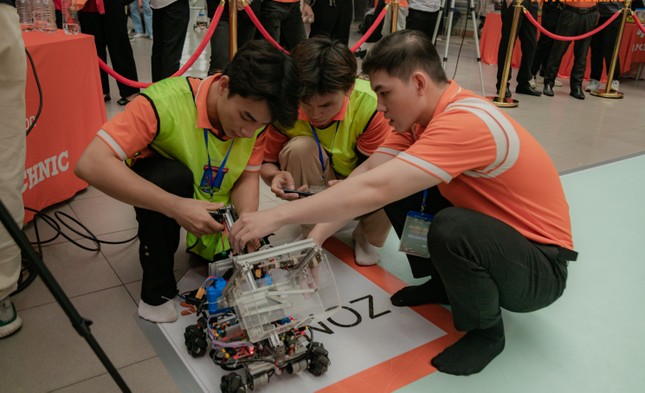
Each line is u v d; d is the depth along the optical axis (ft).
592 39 19.67
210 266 4.69
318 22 14.62
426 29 16.85
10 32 4.44
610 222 8.29
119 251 6.72
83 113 8.20
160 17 11.62
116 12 12.41
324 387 4.55
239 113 4.32
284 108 4.17
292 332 4.53
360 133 6.30
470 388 4.65
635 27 20.27
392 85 4.48
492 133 4.28
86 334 2.84
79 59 7.93
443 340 5.29
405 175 4.19
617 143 12.73
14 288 4.89
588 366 5.05
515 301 4.79
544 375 4.88
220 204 4.91
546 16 19.22
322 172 6.55
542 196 4.69
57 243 6.81
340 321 5.51
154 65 12.30
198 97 5.08
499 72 16.96
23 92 4.70
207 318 4.87
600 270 6.85
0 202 2.51
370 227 6.49
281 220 4.29
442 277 4.71
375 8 25.48
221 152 5.42
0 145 4.56
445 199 5.50
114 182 4.60
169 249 5.23
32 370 4.61
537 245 4.68
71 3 10.16
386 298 5.98
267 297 4.18
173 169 5.13
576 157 11.45
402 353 5.06
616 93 18.98
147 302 5.36
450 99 4.59
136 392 4.40
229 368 4.65
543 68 20.85
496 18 22.65
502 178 4.58
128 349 4.91
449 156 4.21
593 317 5.85
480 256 4.39
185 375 4.61
